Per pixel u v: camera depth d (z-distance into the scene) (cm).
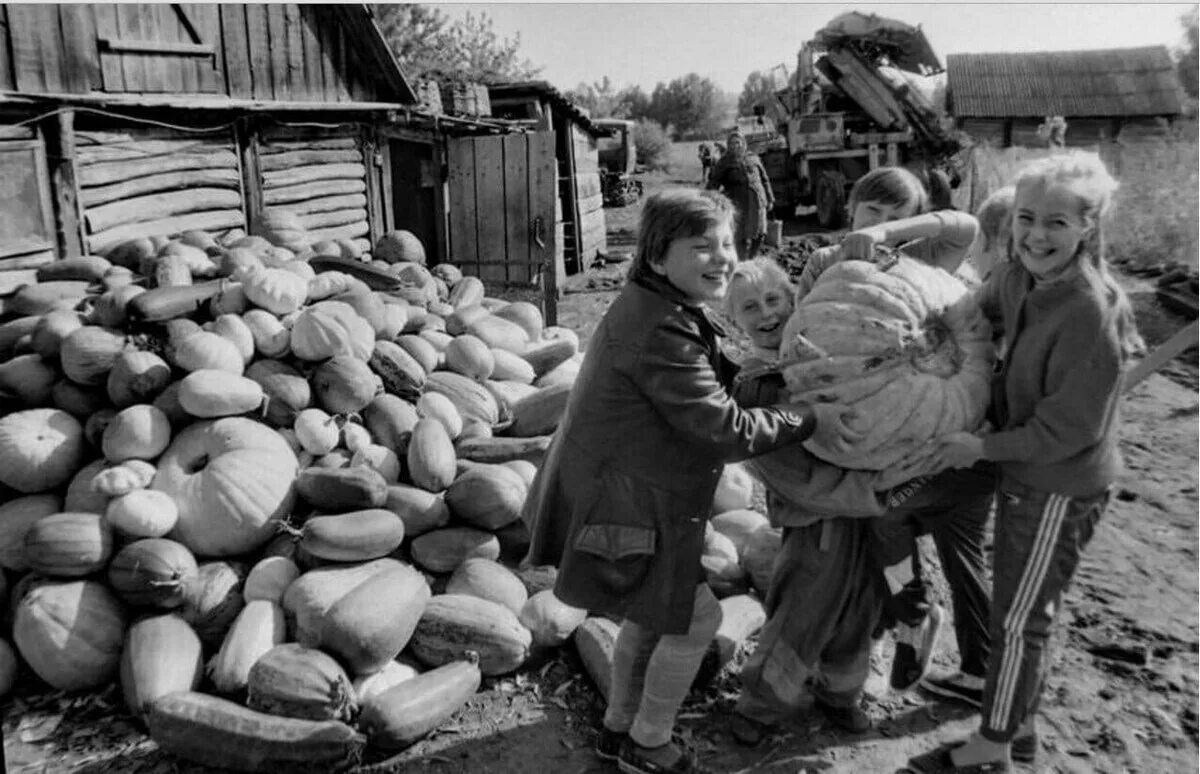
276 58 898
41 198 632
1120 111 3083
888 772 322
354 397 456
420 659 372
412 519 416
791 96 2350
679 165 4878
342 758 316
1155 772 322
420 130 1141
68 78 671
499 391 542
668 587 276
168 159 756
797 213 2464
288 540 402
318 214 959
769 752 334
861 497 299
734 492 489
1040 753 332
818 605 318
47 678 362
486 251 1134
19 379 447
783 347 310
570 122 1560
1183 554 493
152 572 368
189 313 481
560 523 291
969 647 354
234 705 327
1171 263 1403
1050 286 279
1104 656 395
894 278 299
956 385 295
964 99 3158
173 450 421
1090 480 287
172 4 768
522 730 346
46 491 423
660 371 263
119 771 322
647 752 312
